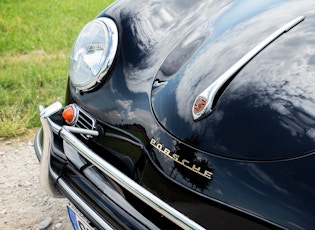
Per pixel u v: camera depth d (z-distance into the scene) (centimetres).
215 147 129
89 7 626
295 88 133
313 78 134
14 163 281
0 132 302
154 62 166
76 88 176
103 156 164
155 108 150
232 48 154
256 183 119
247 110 132
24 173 273
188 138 135
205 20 182
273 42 150
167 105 146
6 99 332
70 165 169
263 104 131
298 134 123
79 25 543
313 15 157
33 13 578
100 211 153
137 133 151
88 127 170
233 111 133
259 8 172
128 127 155
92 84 169
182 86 148
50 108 167
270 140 124
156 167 139
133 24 177
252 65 143
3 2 617
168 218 131
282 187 116
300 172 116
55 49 461
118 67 167
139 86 160
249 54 147
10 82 363
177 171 133
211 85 140
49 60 425
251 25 162
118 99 162
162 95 151
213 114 135
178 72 157
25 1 633
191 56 162
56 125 164
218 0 193
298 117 126
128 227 143
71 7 621
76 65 177
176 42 174
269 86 135
